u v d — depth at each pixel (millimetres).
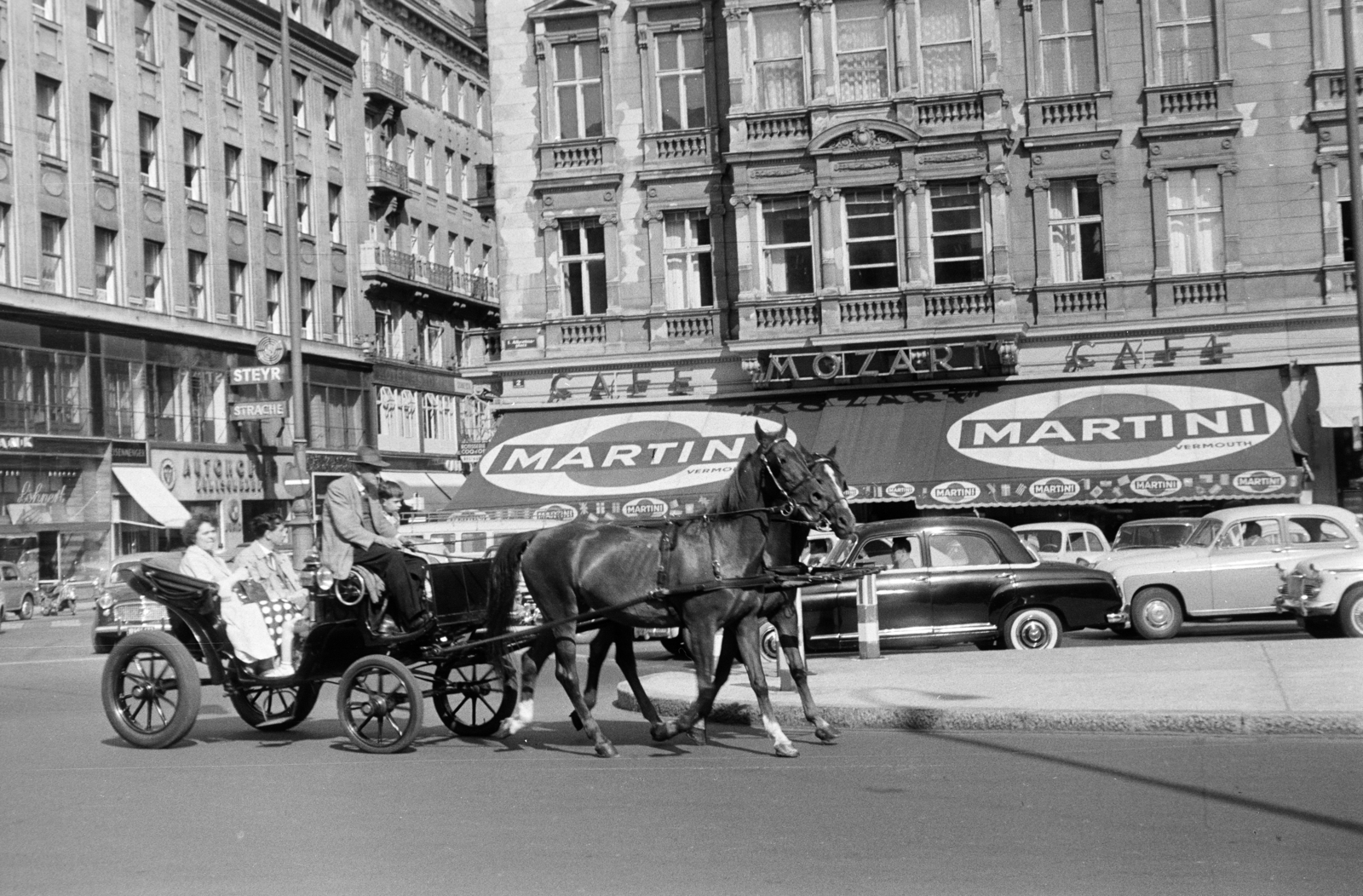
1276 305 33594
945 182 34719
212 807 10344
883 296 34844
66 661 25562
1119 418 33000
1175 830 8742
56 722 16016
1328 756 11062
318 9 62188
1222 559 22641
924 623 19984
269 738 14211
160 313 51031
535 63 37844
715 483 34281
